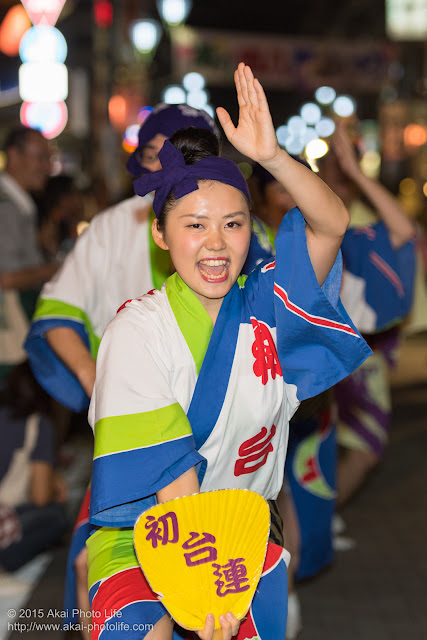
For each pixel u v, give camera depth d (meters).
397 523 6.32
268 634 2.65
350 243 5.12
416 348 14.64
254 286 2.72
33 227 6.32
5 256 6.02
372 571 5.43
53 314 3.81
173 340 2.61
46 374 3.93
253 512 2.41
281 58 14.07
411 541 5.94
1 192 6.09
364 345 2.66
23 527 5.35
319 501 4.50
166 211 2.57
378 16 20.14
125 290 3.82
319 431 4.47
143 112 9.92
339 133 5.02
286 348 2.69
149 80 16.05
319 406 3.79
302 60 14.17
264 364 2.67
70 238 7.81
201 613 2.41
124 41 14.30
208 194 2.50
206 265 2.53
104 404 2.52
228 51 13.87
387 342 5.93
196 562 2.39
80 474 7.28
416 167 22.53
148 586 2.52
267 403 2.67
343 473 5.87
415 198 21.41
